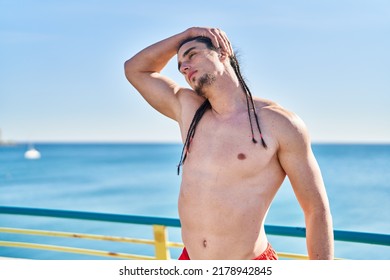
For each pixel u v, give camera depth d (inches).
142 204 1453.0
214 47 122.8
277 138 114.7
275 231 142.1
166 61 142.8
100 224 927.0
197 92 123.7
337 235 131.8
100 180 2257.6
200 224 117.6
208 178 117.2
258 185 115.1
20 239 778.2
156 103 142.9
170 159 4146.2
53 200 1577.3
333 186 1784.0
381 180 1990.7
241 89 123.5
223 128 120.2
